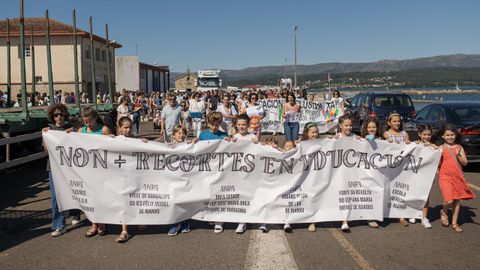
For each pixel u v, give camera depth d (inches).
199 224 264.8
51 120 253.6
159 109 1162.0
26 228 257.9
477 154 408.5
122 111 607.2
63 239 238.1
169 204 242.1
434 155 255.9
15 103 1045.8
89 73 1633.9
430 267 196.9
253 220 246.4
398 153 255.4
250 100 568.1
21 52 414.9
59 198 242.2
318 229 252.5
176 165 242.5
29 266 200.8
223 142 242.8
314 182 248.5
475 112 448.1
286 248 221.0
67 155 241.0
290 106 487.8
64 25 1608.0
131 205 240.7
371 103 692.1
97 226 245.3
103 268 197.5
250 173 246.2
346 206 252.2
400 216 261.1
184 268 196.9
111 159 239.6
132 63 1817.2
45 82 1568.7
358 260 204.8
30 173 427.8
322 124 784.3
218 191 245.3
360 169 253.0
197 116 665.0
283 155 244.1
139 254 214.2
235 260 205.8
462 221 268.2
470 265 199.0
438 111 465.1
